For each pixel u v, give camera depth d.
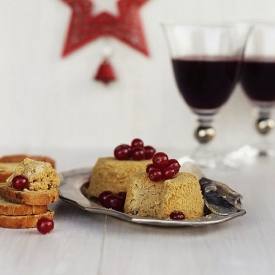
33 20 2.31
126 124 2.36
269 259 1.14
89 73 2.33
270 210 1.46
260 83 2.09
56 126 2.36
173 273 1.06
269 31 2.06
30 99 2.35
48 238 1.24
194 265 1.10
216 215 1.27
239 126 2.37
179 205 1.30
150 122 2.36
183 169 1.55
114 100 2.35
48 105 2.35
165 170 1.32
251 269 1.09
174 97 2.34
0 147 2.36
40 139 2.37
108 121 2.36
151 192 1.34
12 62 2.32
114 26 2.29
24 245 1.20
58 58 2.32
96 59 2.32
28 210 1.29
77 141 2.37
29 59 2.32
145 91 2.34
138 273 1.06
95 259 1.13
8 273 1.06
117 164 1.51
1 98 2.35
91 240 1.23
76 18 2.29
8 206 1.29
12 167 1.60
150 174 1.33
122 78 2.33
